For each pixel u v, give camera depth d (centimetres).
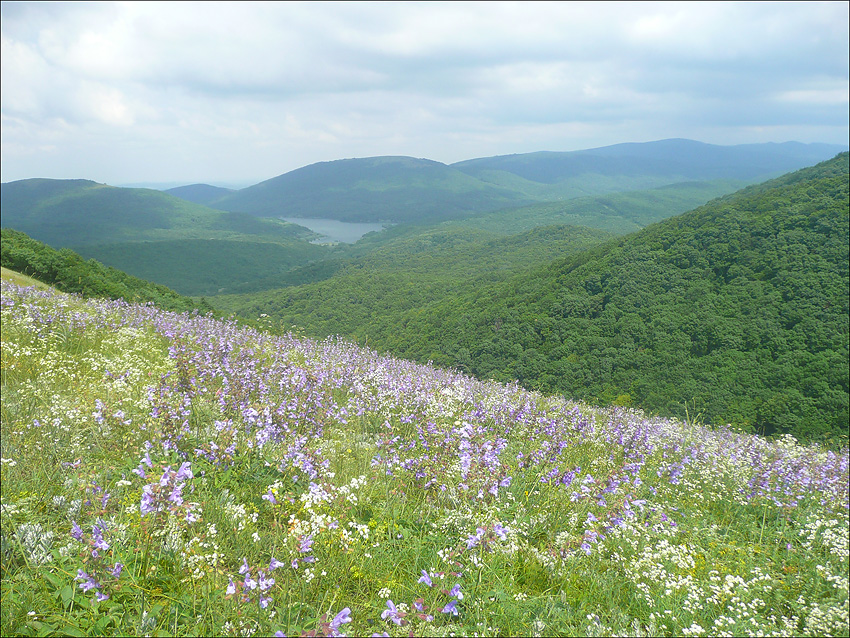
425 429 704
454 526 503
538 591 455
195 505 397
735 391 5322
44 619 334
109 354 1013
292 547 404
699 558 546
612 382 5925
